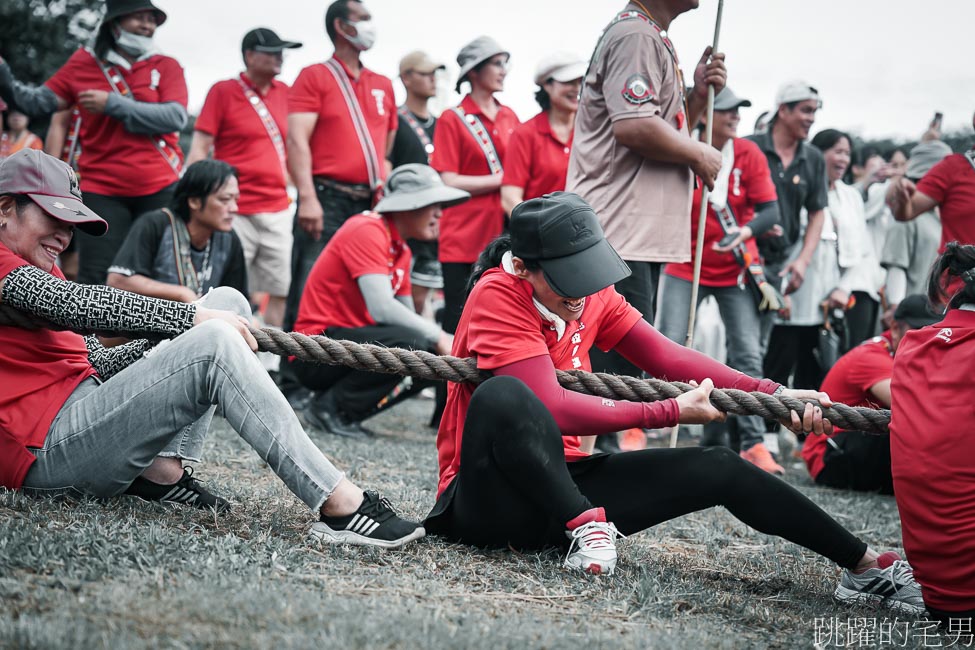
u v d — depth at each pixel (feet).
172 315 10.50
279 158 23.91
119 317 10.37
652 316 15.15
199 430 11.31
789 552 13.07
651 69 14.37
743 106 20.90
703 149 14.53
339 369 20.13
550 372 10.48
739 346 21.29
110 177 20.89
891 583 10.55
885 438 19.01
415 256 27.76
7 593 7.75
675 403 10.66
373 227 20.26
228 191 17.56
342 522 10.14
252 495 12.58
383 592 8.91
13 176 10.51
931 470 9.80
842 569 12.23
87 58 21.04
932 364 10.14
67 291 10.27
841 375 19.52
